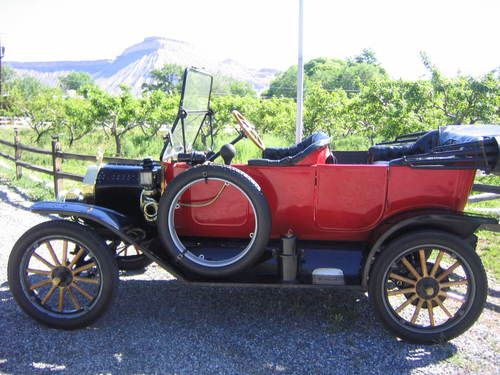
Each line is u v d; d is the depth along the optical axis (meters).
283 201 3.44
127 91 16.33
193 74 3.69
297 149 3.79
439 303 3.27
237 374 2.90
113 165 4.09
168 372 2.91
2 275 4.52
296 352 3.16
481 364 3.04
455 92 8.75
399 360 3.08
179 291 4.15
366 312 3.77
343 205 3.39
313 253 3.51
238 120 3.72
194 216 3.58
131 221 3.61
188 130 3.93
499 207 7.02
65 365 2.98
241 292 4.14
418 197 3.32
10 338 3.30
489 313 3.78
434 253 5.10
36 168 8.98
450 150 3.15
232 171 3.20
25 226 6.31
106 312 3.42
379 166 3.31
